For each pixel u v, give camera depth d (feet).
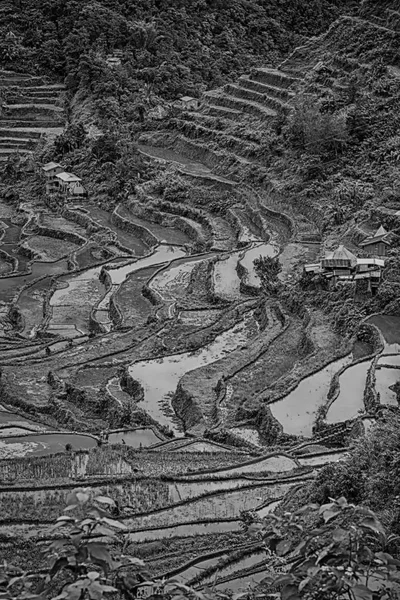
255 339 258.16
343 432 184.65
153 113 545.85
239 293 309.83
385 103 418.72
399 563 58.13
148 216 433.89
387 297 251.19
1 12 645.92
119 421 215.92
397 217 314.96
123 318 301.02
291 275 306.96
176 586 56.95
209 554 127.13
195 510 149.59
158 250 386.32
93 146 508.53
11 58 618.44
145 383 236.43
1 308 333.83
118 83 577.43
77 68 598.34
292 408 204.03
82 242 418.72
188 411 216.13
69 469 172.45
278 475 163.53
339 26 516.32
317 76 481.05
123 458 177.68
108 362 253.03
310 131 412.36
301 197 386.73
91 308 326.65
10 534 138.62
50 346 279.28
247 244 362.33
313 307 268.82
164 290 326.44
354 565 57.82
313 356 230.48
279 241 359.66
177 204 435.12
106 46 615.98
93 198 476.95
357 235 314.96
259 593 67.72
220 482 161.17
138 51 613.52
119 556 56.65
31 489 157.17
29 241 426.51
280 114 468.75
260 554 126.31
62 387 236.63
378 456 143.64
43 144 546.67
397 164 370.94
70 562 54.90
